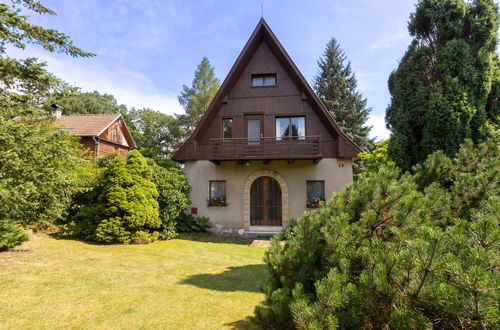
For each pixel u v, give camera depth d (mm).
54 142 5922
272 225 11180
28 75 5832
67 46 6418
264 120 11438
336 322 1981
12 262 5652
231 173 11336
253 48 11703
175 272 5648
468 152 4051
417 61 6891
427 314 1897
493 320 1564
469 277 1624
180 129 32719
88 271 5387
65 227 8219
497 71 6254
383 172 3002
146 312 3682
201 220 10914
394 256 2064
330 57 28109
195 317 3568
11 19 5441
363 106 28422
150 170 8961
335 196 3281
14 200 4941
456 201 3250
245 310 3828
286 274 2998
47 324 3264
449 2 6473
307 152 10922
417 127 6957
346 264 2305
